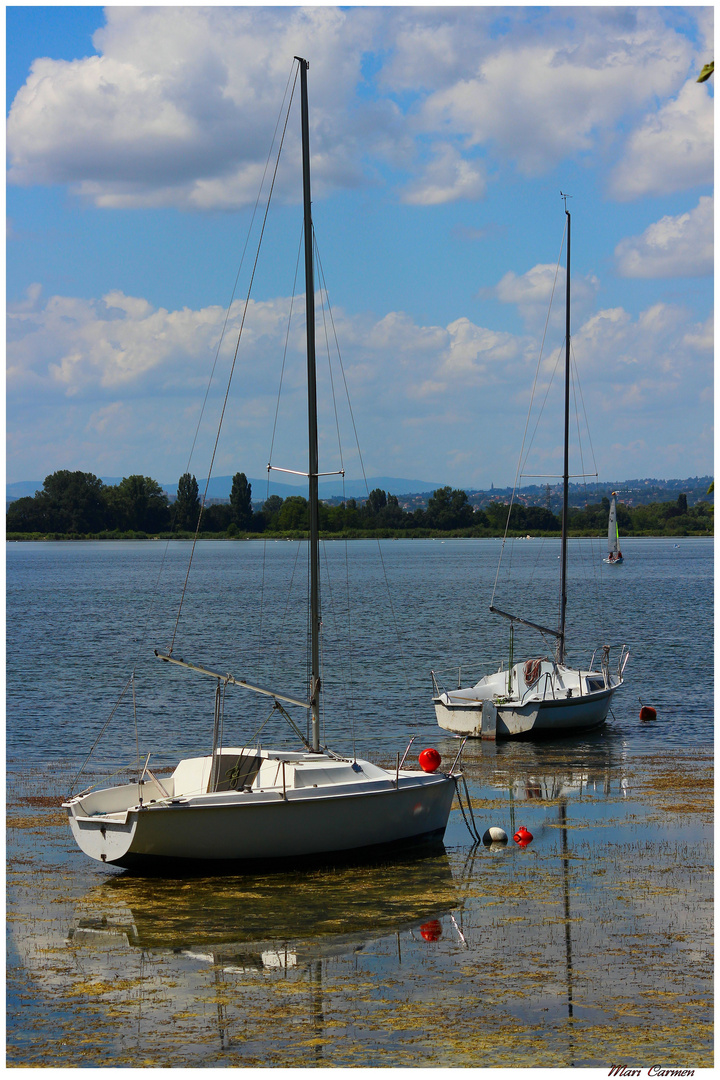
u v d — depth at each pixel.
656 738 30.69
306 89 19.92
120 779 24.91
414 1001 12.42
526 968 13.38
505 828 20.45
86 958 13.80
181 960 13.73
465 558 198.25
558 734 30.97
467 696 32.31
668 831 20.16
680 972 13.25
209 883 16.92
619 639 56.94
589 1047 11.23
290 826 17.36
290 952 14.00
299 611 76.81
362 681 41.56
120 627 64.88
